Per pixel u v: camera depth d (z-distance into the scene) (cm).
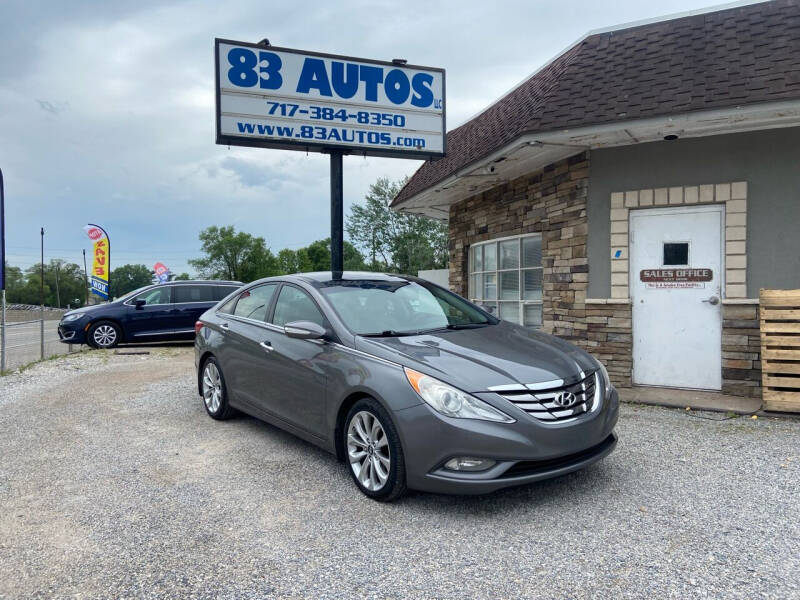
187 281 1370
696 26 643
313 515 341
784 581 257
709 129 598
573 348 417
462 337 408
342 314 428
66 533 323
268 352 473
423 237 4597
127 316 1286
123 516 344
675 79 593
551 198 756
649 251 655
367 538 310
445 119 838
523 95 814
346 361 388
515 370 350
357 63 790
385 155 825
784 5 610
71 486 396
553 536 307
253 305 539
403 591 257
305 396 424
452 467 326
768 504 342
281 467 429
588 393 365
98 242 2131
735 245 608
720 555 282
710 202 621
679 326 643
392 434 344
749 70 561
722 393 619
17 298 10481
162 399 685
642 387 661
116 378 850
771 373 550
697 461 421
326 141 776
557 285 743
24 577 276
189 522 335
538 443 324
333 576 271
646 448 453
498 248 940
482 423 321
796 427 504
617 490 369
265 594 257
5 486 398
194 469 427
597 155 678
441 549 296
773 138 593
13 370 964
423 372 344
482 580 264
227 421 573
